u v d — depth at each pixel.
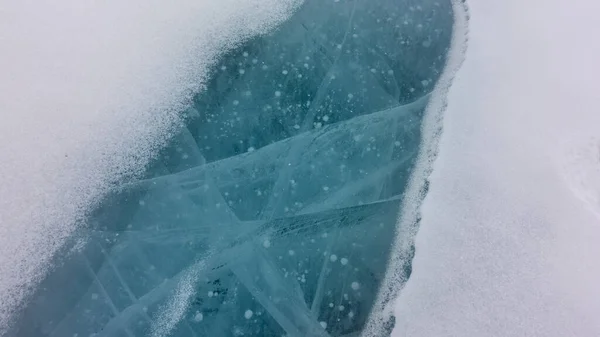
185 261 1.93
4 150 2.00
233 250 1.96
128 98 2.12
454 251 1.82
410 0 2.45
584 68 2.13
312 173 2.09
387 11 2.43
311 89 2.25
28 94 2.10
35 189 1.95
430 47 2.34
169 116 2.14
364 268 1.89
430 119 2.16
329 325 1.82
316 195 2.05
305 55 2.31
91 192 1.99
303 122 2.19
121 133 2.08
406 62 2.31
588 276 1.71
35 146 2.01
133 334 1.81
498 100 2.11
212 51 2.26
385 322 1.78
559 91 2.09
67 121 2.06
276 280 1.90
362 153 2.12
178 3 2.30
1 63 2.15
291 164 2.11
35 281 1.85
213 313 1.85
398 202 2.00
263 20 2.35
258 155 2.12
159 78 2.17
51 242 1.91
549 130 2.00
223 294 1.88
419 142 2.12
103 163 2.03
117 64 2.17
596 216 1.81
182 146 2.11
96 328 1.82
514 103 2.09
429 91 2.24
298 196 2.05
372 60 2.32
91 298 1.86
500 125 2.04
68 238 1.93
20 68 2.15
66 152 2.02
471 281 1.75
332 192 2.05
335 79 2.27
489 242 1.81
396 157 2.10
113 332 1.81
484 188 1.92
